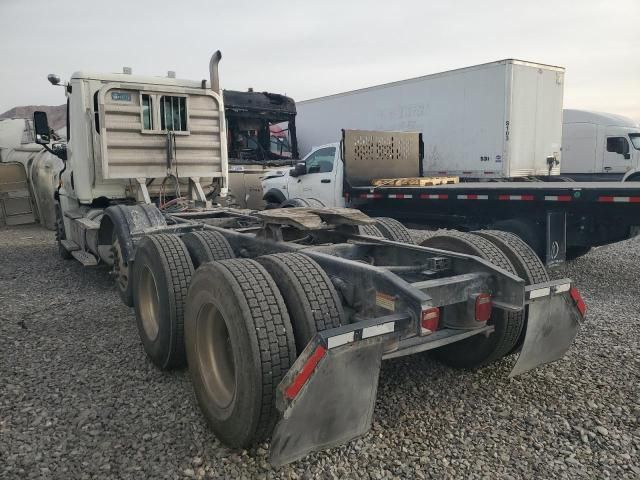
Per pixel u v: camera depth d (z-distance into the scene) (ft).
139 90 21.91
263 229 15.15
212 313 10.62
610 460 9.85
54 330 17.35
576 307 12.17
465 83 44.98
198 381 10.93
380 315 10.07
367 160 33.53
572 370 13.78
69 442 10.47
